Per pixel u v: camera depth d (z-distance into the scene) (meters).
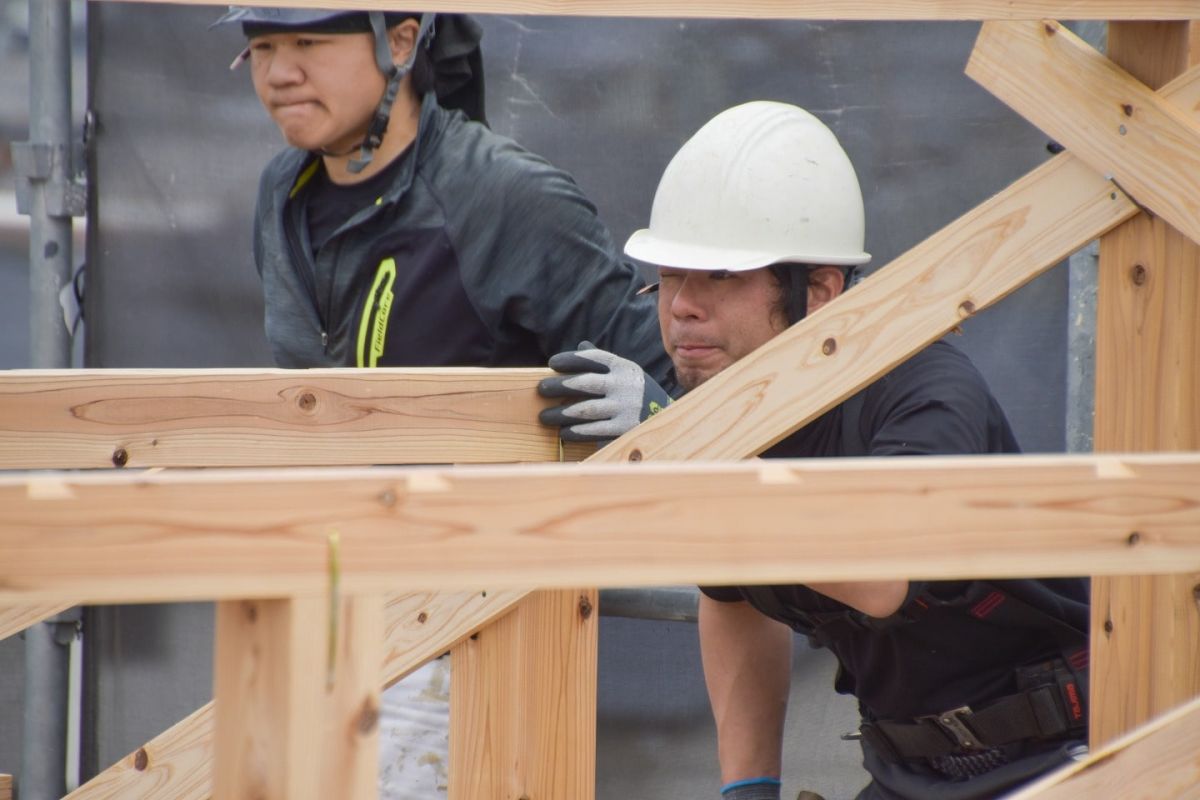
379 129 10.36
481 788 8.91
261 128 13.38
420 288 10.54
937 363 7.91
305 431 8.42
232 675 4.36
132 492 4.08
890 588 7.08
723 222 8.41
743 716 9.83
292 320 11.07
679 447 7.85
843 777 12.75
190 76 13.44
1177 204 7.00
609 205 12.78
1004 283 7.47
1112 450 7.60
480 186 10.45
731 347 8.47
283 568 4.17
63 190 13.54
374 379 8.48
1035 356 12.19
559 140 12.79
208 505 4.12
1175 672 7.14
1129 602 7.36
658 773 13.16
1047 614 7.97
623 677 13.18
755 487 4.47
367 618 4.25
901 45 12.27
